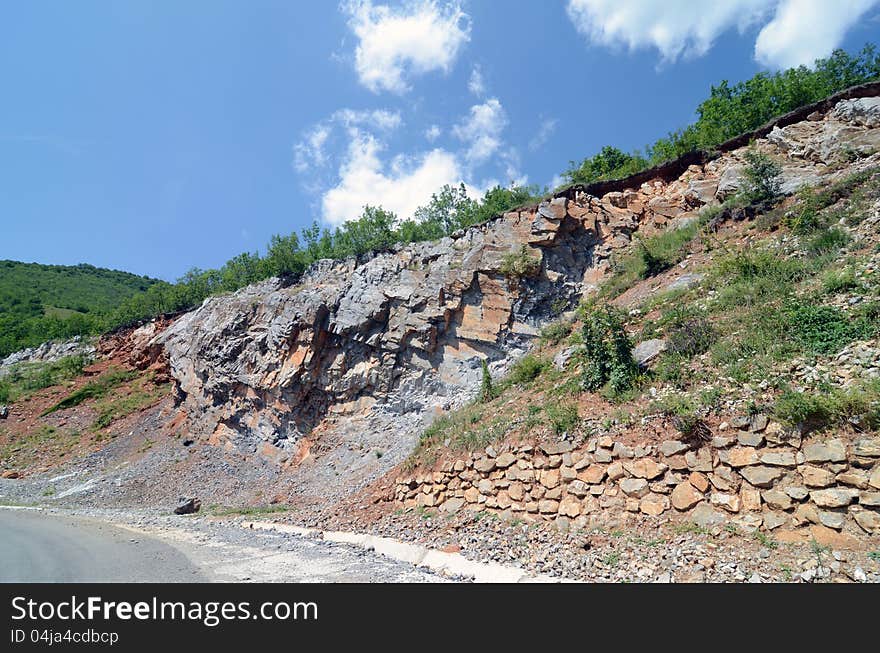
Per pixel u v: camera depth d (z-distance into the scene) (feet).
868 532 24.98
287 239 126.93
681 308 47.88
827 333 34.06
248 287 116.06
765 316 38.93
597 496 36.65
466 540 40.65
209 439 102.89
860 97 65.00
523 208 84.43
